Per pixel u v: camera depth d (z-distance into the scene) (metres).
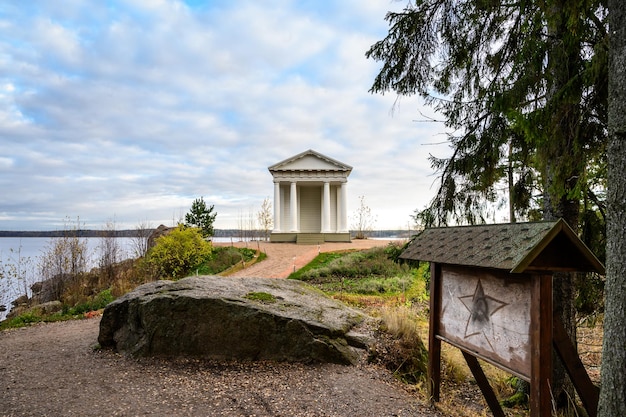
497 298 3.42
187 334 5.98
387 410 4.30
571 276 4.86
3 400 4.35
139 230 20.94
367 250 21.28
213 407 4.25
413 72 5.16
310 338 5.90
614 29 2.56
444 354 6.62
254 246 26.11
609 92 2.62
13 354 6.33
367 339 6.36
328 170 30.28
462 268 3.98
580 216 4.88
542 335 2.88
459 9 4.78
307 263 19.00
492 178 5.36
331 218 32.84
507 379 6.01
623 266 2.48
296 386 4.94
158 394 4.61
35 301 14.60
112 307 6.54
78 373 5.34
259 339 5.91
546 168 4.19
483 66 5.12
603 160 4.28
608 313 2.57
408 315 8.02
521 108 4.30
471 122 5.39
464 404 5.08
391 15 4.87
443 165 5.70
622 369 2.46
